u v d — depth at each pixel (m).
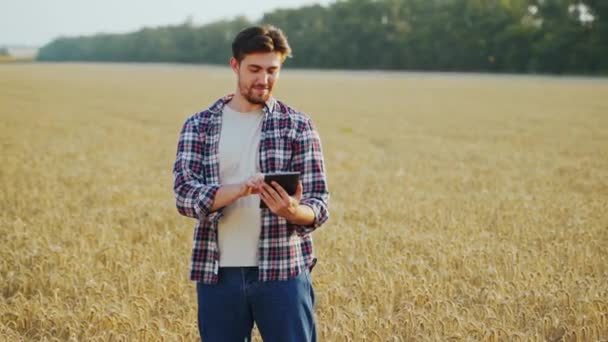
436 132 28.09
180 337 6.37
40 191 14.20
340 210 12.43
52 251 9.12
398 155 21.22
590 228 10.88
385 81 71.00
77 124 30.53
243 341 4.64
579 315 6.90
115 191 14.05
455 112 37.59
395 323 6.74
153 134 26.94
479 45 93.56
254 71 4.39
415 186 15.48
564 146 23.28
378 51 104.44
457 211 12.32
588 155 21.11
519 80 70.31
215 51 131.75
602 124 30.67
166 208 12.69
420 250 9.59
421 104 43.12
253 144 4.54
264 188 4.22
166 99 47.53
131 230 10.77
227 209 4.48
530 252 9.23
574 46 83.38
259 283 4.46
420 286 7.77
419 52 99.44
